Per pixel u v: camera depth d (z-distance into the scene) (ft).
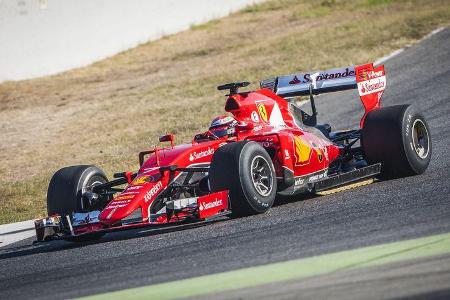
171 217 99.71
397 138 115.96
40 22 329.72
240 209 101.19
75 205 109.09
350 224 88.99
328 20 382.63
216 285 70.79
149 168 105.70
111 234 112.37
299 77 127.44
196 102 252.83
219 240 91.30
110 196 113.50
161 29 388.78
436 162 129.39
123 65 343.87
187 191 107.86
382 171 119.34
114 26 363.35
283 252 79.82
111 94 291.79
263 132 112.37
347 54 288.10
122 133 225.35
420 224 83.25
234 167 99.81
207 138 112.68
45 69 331.57
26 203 158.20
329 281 66.69
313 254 77.00
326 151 119.96
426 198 98.63
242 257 80.48
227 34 384.06
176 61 339.98
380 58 274.57
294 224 94.02
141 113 250.57
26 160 211.41
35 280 86.79
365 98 122.42
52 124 256.32
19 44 322.55
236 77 281.95
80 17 346.95
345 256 74.28
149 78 312.71
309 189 107.34
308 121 126.41
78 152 209.97
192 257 84.53
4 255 109.29
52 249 108.06
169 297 69.00
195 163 106.83
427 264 67.67
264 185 103.65
